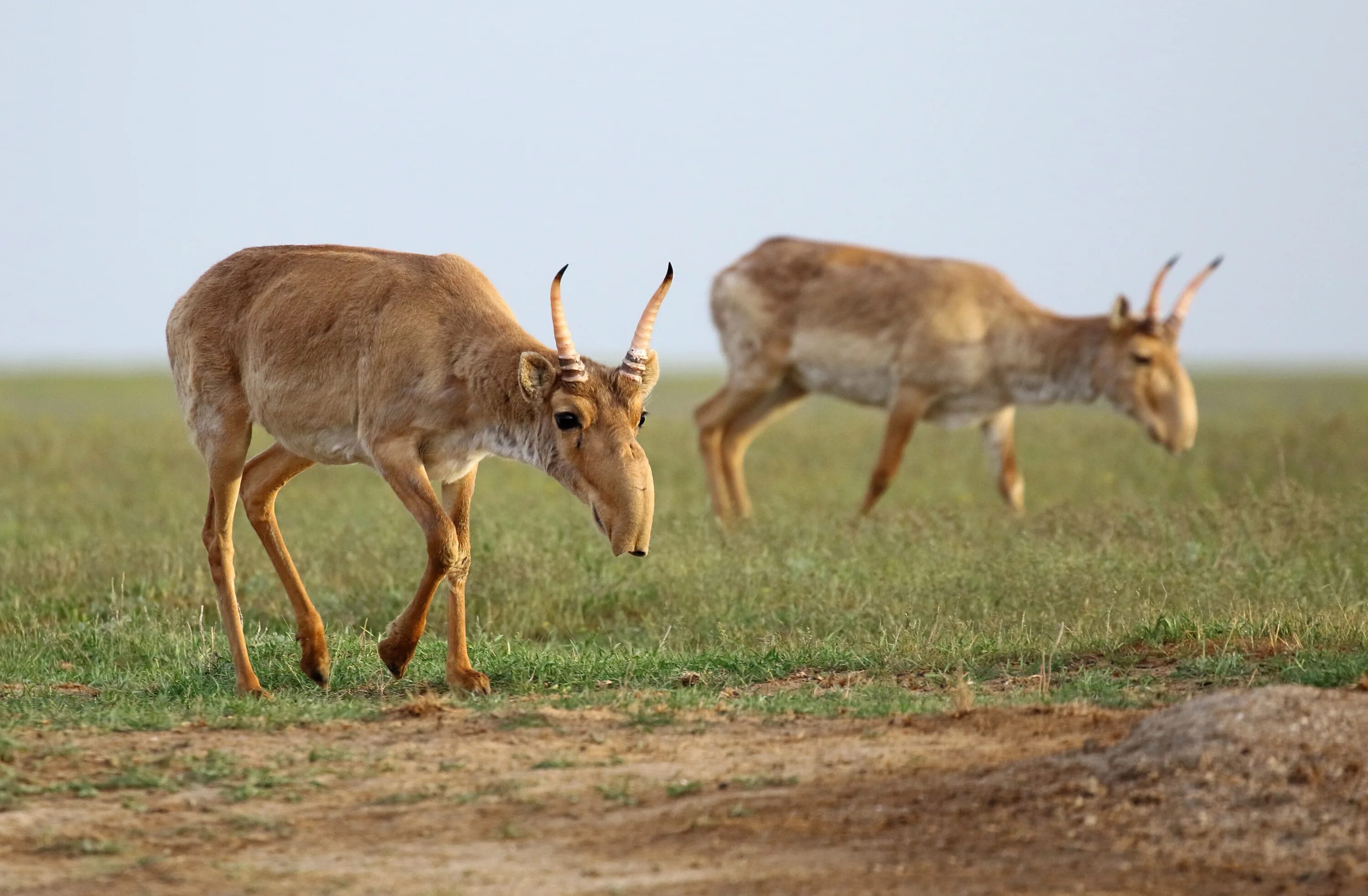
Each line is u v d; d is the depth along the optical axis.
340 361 16.75
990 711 13.99
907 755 12.49
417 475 16.23
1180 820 10.30
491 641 19.56
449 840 10.84
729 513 29.89
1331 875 9.41
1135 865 9.75
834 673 17.25
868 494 32.22
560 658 17.94
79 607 22.06
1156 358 31.70
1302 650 16.58
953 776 11.62
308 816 11.48
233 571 17.52
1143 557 22.08
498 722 14.26
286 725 14.29
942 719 13.89
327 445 17.12
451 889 9.83
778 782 11.78
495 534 24.69
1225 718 11.30
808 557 23.34
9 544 26.22
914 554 23.39
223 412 17.67
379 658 18.31
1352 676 15.03
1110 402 32.12
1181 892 9.33
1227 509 25.59
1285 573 20.53
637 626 20.92
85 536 26.98
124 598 22.03
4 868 10.38
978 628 18.97
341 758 12.97
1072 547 22.53
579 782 12.10
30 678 17.53
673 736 13.59
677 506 30.52
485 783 12.19
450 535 16.16
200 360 17.72
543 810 11.42
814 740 13.27
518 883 9.93
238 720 14.39
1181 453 39.31
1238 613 18.42
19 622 20.89
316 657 17.12
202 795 12.03
